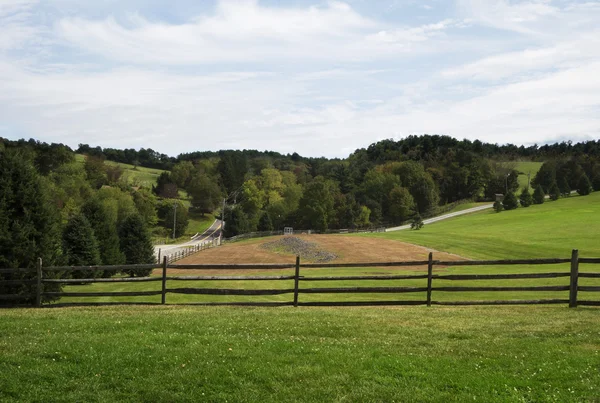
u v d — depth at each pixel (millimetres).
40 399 8539
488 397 8398
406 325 13211
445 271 40938
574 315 14414
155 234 127750
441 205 154500
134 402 8508
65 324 13195
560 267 41656
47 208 23328
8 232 21984
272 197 139750
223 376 9266
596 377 9070
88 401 8539
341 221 123562
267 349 10742
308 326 12961
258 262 59406
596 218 88875
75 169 116062
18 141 114312
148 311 15711
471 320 13898
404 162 153500
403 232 86250
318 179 144125
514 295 26109
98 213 49906
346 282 35125
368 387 8828
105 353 10406
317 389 8773
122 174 165875
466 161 162500
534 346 10945
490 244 66500
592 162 165125
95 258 43562
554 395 8422
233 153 193375
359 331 12508
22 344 11109
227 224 116438
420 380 9078
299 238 75500
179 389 8867
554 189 129375
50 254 22828
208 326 12914
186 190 172125
